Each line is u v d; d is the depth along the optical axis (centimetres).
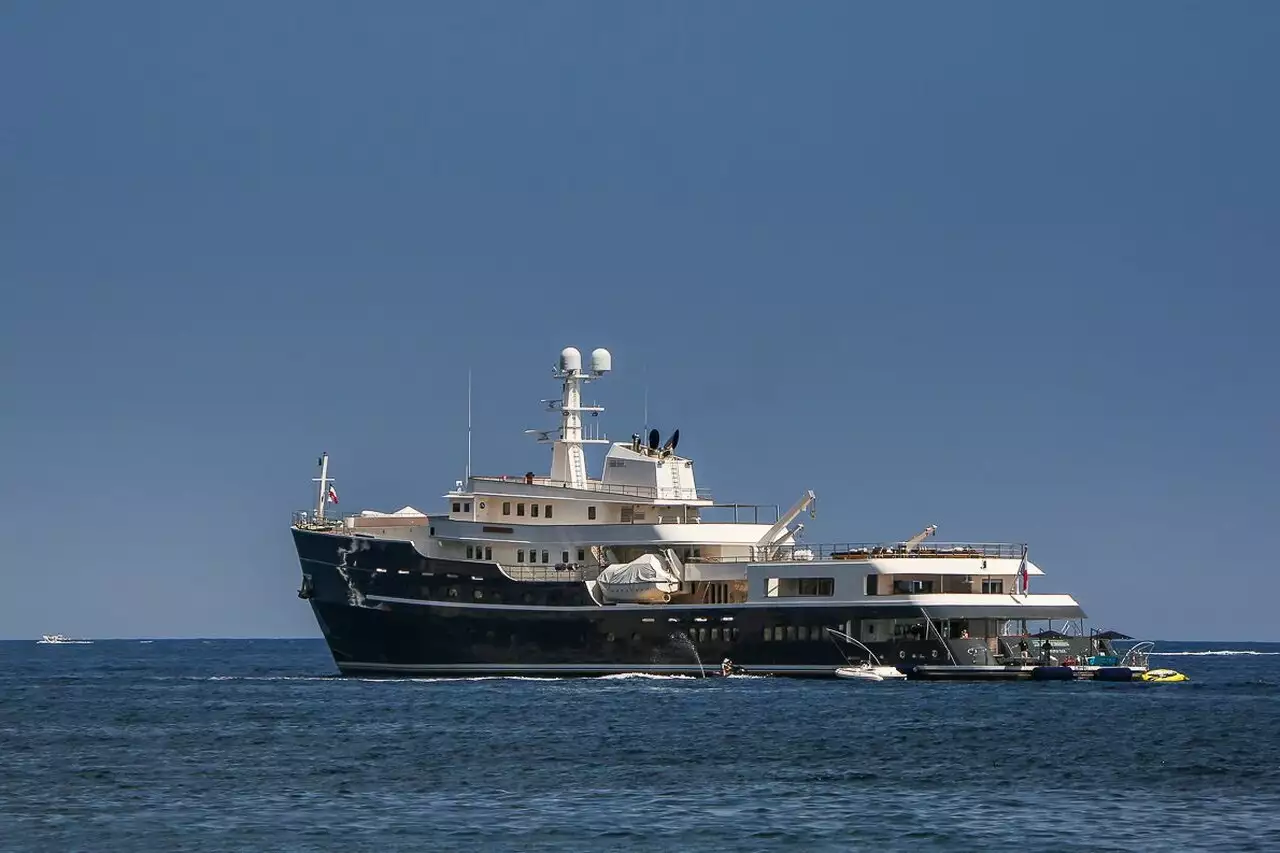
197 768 17625
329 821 14400
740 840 13650
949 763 17962
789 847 13400
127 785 16425
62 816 14662
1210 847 13375
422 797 15650
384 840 13600
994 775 17125
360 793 15888
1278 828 14188
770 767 17625
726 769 17462
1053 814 14838
